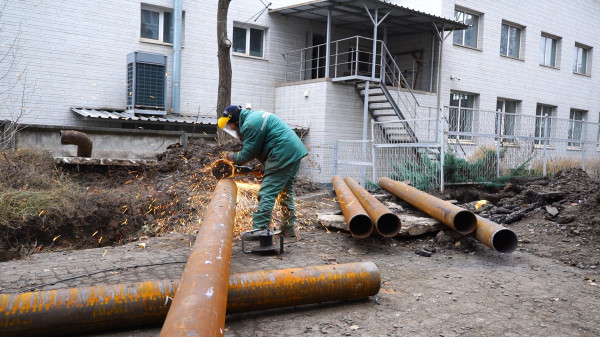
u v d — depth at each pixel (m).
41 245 6.33
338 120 14.98
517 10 19.52
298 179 11.17
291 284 3.71
